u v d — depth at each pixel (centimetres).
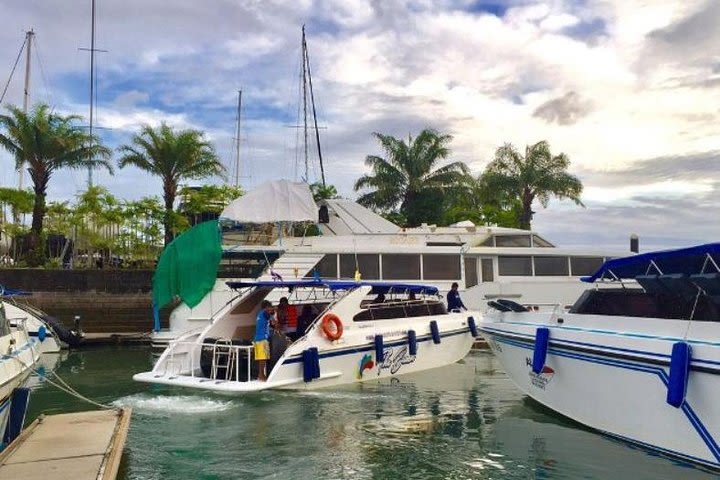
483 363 1561
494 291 1966
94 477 627
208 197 3048
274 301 1659
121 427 817
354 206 2145
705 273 809
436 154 3888
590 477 735
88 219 2873
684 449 761
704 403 731
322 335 1208
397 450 840
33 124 2783
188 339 1277
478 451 835
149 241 2939
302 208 1778
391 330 1341
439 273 1969
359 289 1298
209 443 859
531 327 1027
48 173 2842
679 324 775
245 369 1180
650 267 902
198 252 1653
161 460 789
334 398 1130
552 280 2017
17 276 2450
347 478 733
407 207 3925
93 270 2503
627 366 829
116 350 2058
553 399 988
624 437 848
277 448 842
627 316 895
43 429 811
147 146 2941
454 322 1517
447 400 1136
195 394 1124
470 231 2089
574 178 3909
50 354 1938
